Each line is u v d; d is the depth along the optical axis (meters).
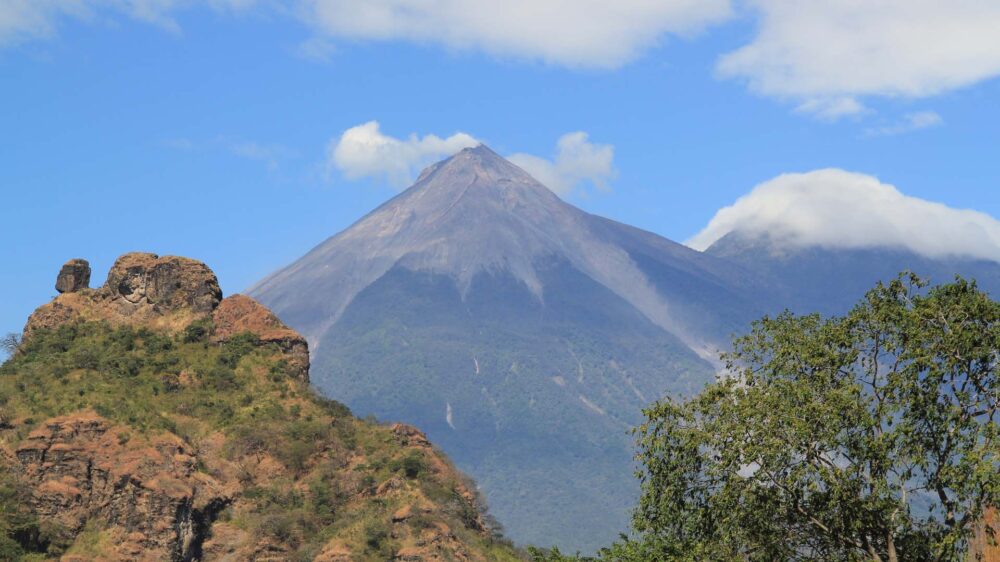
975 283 61.00
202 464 153.88
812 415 57.75
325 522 149.38
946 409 56.91
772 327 63.41
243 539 145.88
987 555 59.53
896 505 56.47
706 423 60.56
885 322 60.69
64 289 189.38
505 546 161.25
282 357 179.88
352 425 172.00
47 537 137.62
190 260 188.38
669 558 61.88
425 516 146.12
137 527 140.12
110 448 146.62
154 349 175.12
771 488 58.28
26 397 155.50
